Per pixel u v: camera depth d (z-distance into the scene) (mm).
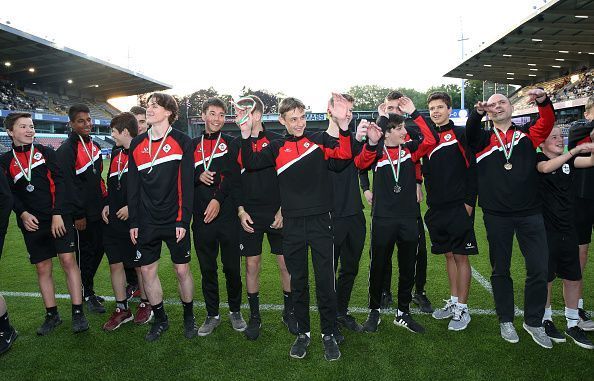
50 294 3424
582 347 2928
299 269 2936
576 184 3270
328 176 2926
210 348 3080
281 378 2648
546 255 2975
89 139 3789
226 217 3246
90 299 3904
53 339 3266
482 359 2803
